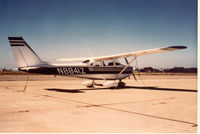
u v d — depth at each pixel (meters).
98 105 6.91
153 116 5.31
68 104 7.01
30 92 11.05
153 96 9.79
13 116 5.09
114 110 6.06
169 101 8.12
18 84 17.36
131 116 5.27
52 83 19.91
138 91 12.45
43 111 5.76
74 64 12.62
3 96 9.18
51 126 4.20
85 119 4.85
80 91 12.02
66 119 4.82
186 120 4.91
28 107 6.35
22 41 10.86
